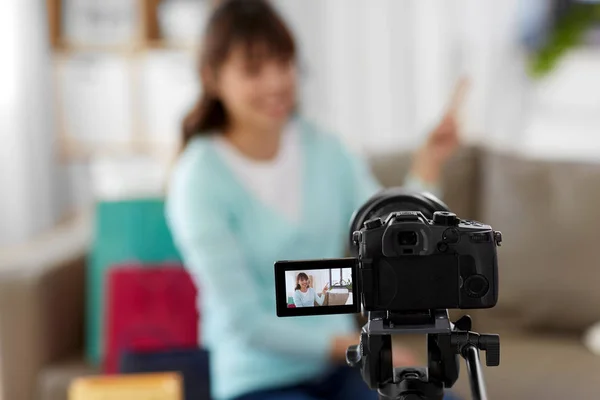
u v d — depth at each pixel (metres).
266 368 1.68
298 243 1.77
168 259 2.15
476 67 3.36
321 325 1.73
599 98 3.24
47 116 3.34
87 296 2.18
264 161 1.80
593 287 2.04
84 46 3.25
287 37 1.73
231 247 1.70
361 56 3.42
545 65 3.23
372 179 2.14
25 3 3.22
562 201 2.11
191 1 3.25
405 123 3.43
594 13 3.21
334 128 3.46
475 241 0.76
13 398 2.01
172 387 1.44
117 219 2.15
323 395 1.70
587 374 1.82
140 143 3.26
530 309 2.09
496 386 1.78
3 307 1.99
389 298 0.76
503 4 3.31
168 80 3.22
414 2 3.37
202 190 1.72
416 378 0.80
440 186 2.21
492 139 3.36
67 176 3.46
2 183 3.27
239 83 1.72
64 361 2.08
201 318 1.94
